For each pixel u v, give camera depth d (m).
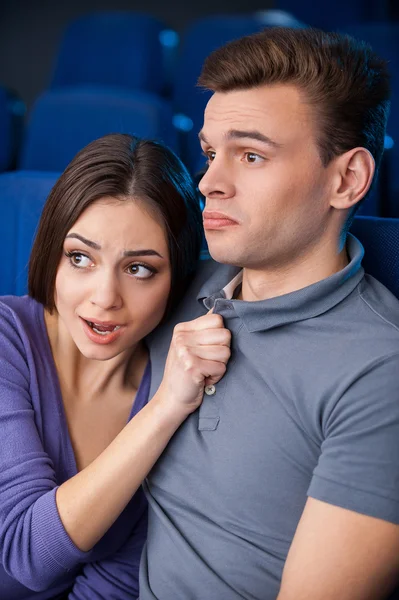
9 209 1.19
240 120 0.71
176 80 2.78
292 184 0.71
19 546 0.79
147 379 0.91
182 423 0.79
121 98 2.10
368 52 0.75
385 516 0.66
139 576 0.81
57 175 1.30
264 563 0.73
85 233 0.79
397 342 0.69
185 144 2.51
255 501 0.73
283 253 0.74
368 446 0.67
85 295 0.80
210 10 3.87
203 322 0.77
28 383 0.85
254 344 0.76
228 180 0.72
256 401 0.74
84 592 0.89
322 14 3.24
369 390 0.68
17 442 0.81
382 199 2.02
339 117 0.71
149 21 3.05
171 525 0.78
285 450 0.72
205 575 0.74
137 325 0.82
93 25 3.08
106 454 0.78
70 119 2.11
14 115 2.68
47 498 0.78
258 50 0.72
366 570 0.66
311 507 0.68
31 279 0.86
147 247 0.79
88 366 0.88
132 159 0.80
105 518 0.77
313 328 0.73
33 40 4.04
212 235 0.74
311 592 0.66
